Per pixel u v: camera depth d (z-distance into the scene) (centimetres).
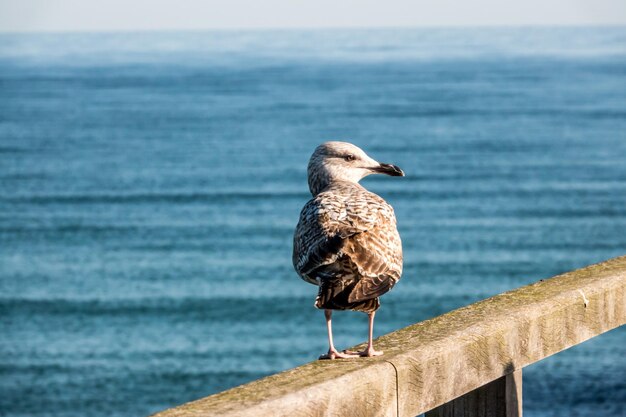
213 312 4081
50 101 18375
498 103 15688
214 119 14188
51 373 3350
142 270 5000
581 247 5456
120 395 3117
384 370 335
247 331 3766
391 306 4097
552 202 6956
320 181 536
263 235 5891
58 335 3838
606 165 8875
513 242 5581
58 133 13112
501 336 375
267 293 4369
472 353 364
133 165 9662
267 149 10656
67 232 6188
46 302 4375
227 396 308
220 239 5803
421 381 346
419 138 11238
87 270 5047
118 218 6675
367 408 330
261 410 298
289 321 3872
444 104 15675
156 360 3447
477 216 6438
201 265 5069
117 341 3722
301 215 468
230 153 10381
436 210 6706
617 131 11550
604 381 2755
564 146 10281
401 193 7475
